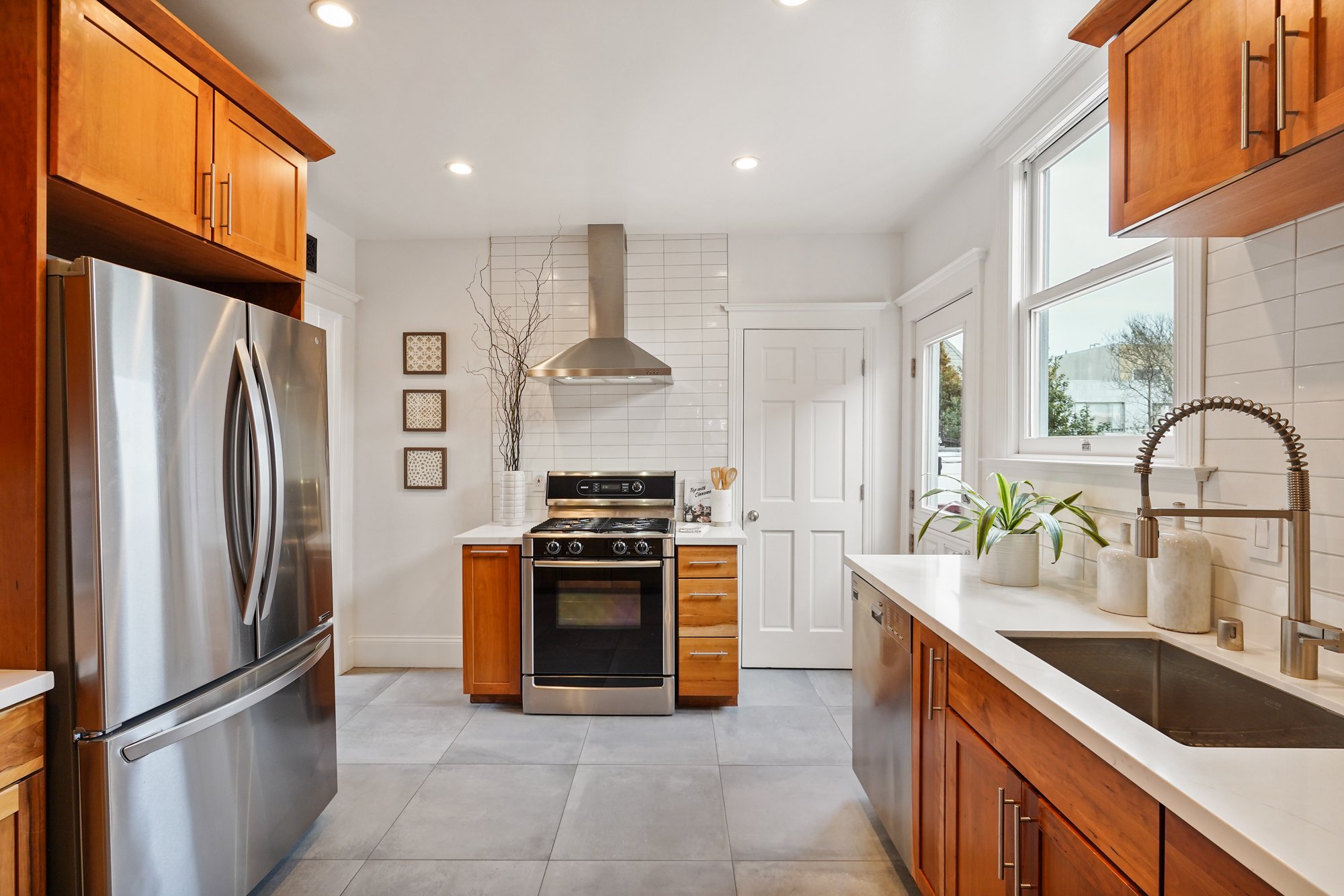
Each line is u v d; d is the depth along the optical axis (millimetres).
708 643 3070
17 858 1237
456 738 2785
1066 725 1015
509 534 3166
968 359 2752
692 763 2553
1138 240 1813
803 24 1813
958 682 1474
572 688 3025
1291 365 1297
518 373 3684
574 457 3699
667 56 1966
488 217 3379
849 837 2062
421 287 3699
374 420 3701
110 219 1521
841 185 2973
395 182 2922
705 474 3672
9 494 1278
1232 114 1093
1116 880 914
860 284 3664
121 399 1327
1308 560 1159
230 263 1901
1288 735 1122
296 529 1906
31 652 1283
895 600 1836
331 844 2027
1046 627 1475
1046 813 1102
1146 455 1262
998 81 2105
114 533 1311
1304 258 1271
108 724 1300
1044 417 2289
